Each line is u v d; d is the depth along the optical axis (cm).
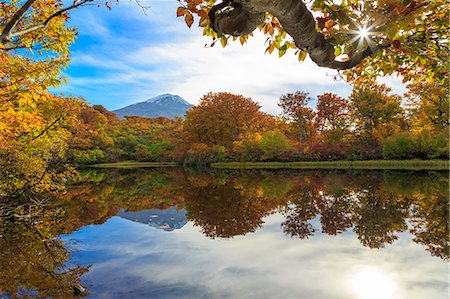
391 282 495
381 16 185
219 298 448
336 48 202
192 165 4934
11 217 1025
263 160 4281
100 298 448
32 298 452
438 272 532
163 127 7138
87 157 4866
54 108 948
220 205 1277
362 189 1579
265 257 629
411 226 848
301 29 149
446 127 3014
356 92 3766
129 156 6291
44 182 1066
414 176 2150
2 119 628
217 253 661
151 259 627
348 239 744
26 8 335
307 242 729
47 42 525
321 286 485
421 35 257
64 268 577
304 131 4906
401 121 3697
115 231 872
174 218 1041
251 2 125
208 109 4862
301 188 1719
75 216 1096
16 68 427
